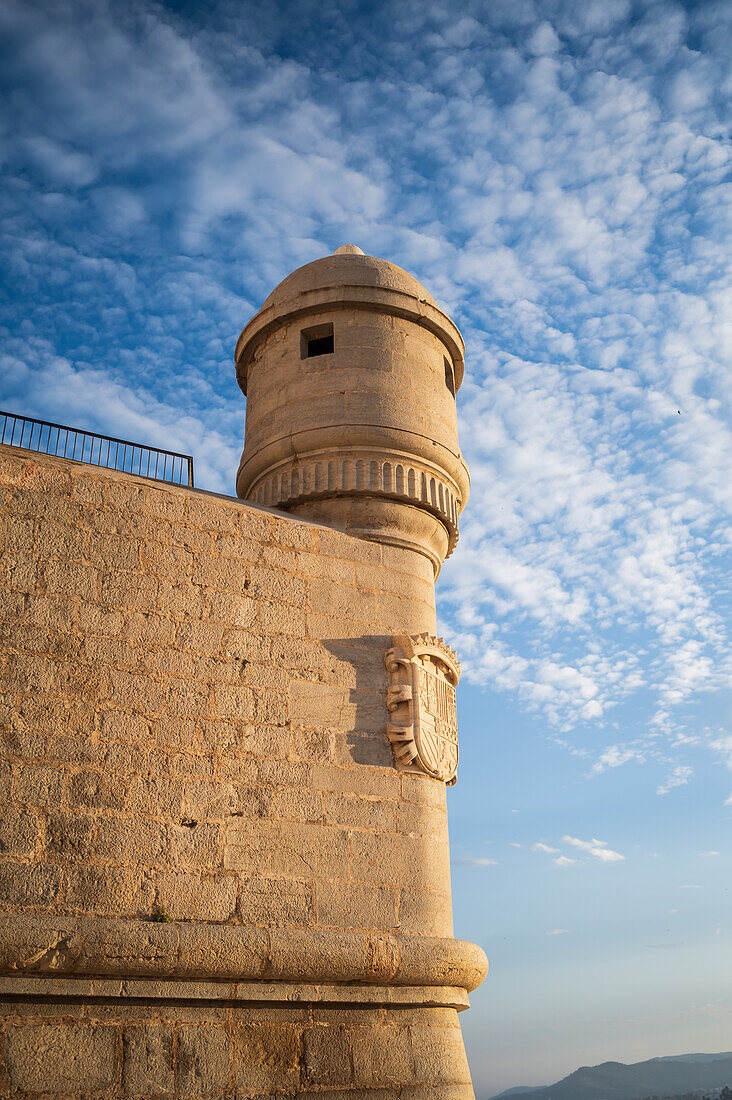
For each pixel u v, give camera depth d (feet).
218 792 30.40
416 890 33.37
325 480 38.70
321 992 29.73
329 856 31.83
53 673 28.71
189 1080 26.68
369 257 42.39
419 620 38.14
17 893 25.94
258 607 33.76
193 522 33.37
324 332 42.16
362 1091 29.32
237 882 29.63
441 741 36.45
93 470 32.53
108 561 30.99
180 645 31.45
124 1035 26.25
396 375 40.42
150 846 28.48
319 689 34.06
